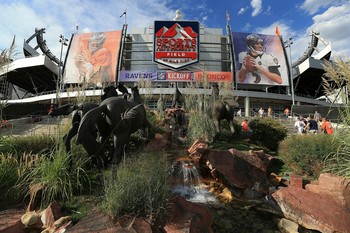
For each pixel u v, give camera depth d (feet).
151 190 10.68
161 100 38.70
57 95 25.43
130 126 14.66
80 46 121.49
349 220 12.07
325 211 12.61
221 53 131.13
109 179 12.68
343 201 13.01
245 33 124.16
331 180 14.06
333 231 11.45
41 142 19.22
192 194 16.03
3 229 9.02
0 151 16.80
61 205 11.37
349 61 14.47
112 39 122.11
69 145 13.78
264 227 12.19
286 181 17.62
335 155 17.33
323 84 16.79
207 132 27.12
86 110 14.11
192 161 18.74
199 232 9.77
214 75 106.22
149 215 9.89
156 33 117.39
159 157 16.06
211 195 16.01
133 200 10.17
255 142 30.45
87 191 13.10
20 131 33.55
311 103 123.65
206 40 133.80
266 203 14.74
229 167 16.58
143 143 22.26
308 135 23.49
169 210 10.55
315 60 130.93
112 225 9.12
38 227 9.88
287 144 23.15
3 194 12.44
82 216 10.40
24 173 12.84
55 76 138.51
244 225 12.33
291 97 117.29
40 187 11.71
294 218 12.87
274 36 124.88
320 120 44.80
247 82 116.78
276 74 118.83
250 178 16.34
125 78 109.70
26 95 168.04
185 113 33.50
